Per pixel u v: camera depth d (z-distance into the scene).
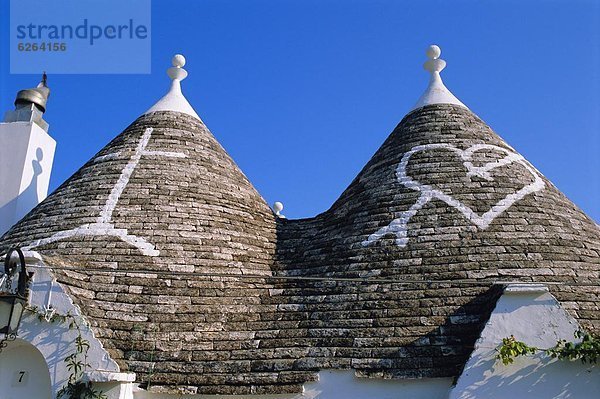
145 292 10.58
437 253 10.42
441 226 10.90
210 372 9.23
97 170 13.34
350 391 8.73
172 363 9.43
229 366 9.28
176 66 16.06
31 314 9.30
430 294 9.75
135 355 9.52
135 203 12.31
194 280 11.04
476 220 10.88
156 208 12.26
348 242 11.55
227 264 11.60
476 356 8.37
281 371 9.05
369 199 12.33
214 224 12.38
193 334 10.00
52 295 9.42
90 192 12.70
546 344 8.34
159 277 10.92
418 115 14.08
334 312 10.03
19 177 16.41
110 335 9.70
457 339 8.96
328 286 10.73
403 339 9.12
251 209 13.62
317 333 9.70
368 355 8.98
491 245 10.34
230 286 11.12
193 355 9.59
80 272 10.46
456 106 14.15
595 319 8.88
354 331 9.48
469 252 10.28
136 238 11.55
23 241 11.92
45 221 12.27
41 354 9.88
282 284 11.30
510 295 8.71
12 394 9.77
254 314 10.55
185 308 10.45
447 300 9.57
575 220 11.41
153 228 11.81
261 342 9.77
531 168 12.70
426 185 11.91
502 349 8.27
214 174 13.77
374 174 13.12
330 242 12.07
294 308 10.50
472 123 13.62
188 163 13.64
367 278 10.40
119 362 9.20
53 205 12.71
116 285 10.55
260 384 8.93
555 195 12.05
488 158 12.45
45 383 9.77
